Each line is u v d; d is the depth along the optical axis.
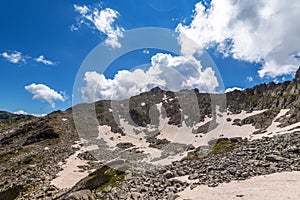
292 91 180.88
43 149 123.19
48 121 168.62
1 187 74.12
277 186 29.33
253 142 67.88
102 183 45.81
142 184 37.94
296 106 138.38
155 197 31.64
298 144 48.56
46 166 92.62
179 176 42.28
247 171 37.03
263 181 32.12
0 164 107.44
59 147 124.88
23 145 139.50
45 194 59.59
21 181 75.44
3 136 164.12
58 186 68.81
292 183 29.56
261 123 148.75
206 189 32.50
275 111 158.50
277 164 38.59
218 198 28.25
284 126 126.88
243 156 48.34
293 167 36.28
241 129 149.00
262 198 26.17
